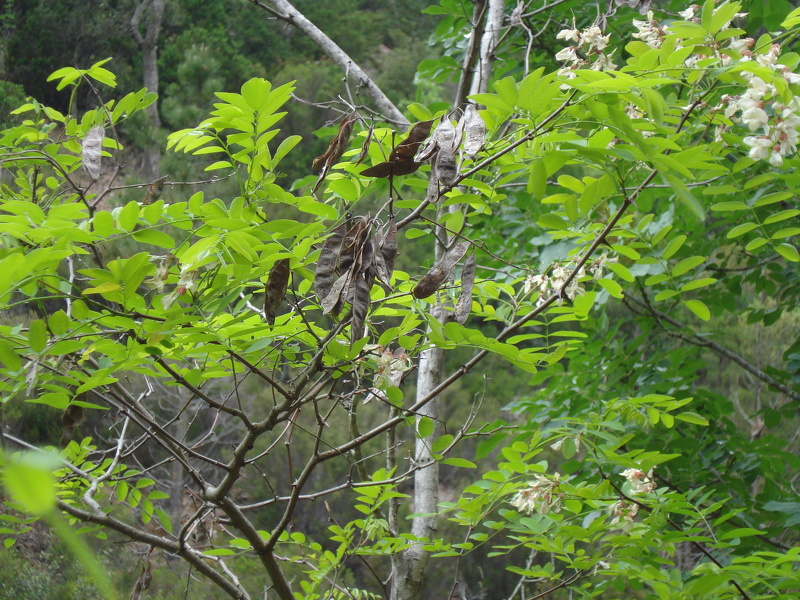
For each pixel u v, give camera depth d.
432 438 3.86
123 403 2.37
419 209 2.08
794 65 1.98
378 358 2.18
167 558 7.18
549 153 1.88
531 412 5.05
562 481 2.95
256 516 9.64
